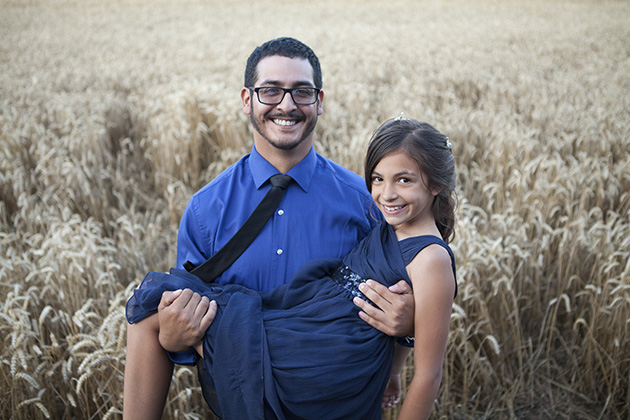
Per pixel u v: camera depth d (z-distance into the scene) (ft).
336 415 4.59
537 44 42.22
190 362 5.10
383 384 4.85
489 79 27.61
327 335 4.56
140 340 4.81
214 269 5.37
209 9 82.69
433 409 8.05
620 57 35.94
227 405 4.59
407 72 29.86
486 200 14.03
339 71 28.84
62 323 8.41
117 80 28.89
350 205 5.67
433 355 4.53
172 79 27.58
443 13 71.87
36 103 22.33
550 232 10.30
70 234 10.60
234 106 18.67
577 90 25.20
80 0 96.07
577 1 82.43
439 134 4.70
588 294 9.64
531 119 21.88
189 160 16.98
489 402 8.41
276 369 4.55
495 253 9.00
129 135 21.04
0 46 45.68
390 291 4.60
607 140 16.78
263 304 5.16
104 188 15.61
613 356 8.52
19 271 9.37
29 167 16.37
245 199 5.51
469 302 8.88
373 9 78.95
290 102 5.05
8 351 7.11
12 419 6.83
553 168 14.10
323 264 5.15
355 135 17.31
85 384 7.18
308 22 64.13
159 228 13.44
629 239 9.32
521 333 9.43
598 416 8.35
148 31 59.06
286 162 5.45
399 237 4.87
